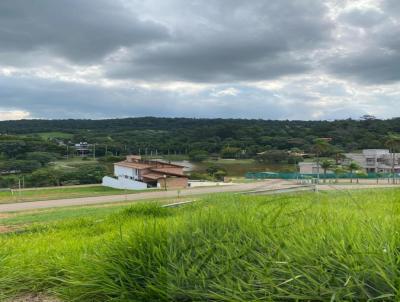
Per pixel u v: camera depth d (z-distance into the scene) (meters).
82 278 3.42
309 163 81.31
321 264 2.66
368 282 2.48
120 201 37.28
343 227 3.07
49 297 3.50
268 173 75.50
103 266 3.37
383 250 2.57
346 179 69.19
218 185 59.50
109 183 71.12
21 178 69.06
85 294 3.27
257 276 2.75
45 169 77.19
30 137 102.25
